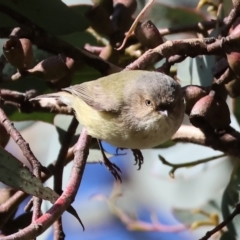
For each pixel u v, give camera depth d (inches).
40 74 90.7
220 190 94.0
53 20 91.2
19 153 96.2
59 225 89.0
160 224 94.0
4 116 89.2
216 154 93.2
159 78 91.7
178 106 91.6
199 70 92.0
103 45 92.7
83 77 93.4
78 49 91.2
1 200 91.0
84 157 89.3
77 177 88.7
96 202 96.9
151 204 95.4
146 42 90.7
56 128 92.7
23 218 91.2
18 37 90.6
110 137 92.0
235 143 90.1
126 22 92.0
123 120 91.7
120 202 95.6
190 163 92.2
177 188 95.0
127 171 96.0
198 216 93.4
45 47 90.9
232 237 90.9
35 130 95.7
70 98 92.1
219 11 91.7
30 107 92.0
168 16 93.7
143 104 91.7
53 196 88.3
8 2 91.0
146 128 91.7
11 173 88.1
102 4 92.2
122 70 92.3
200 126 90.2
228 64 89.9
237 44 89.7
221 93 90.1
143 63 91.0
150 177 95.7
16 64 90.5
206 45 90.0
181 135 91.3
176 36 93.7
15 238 87.3
